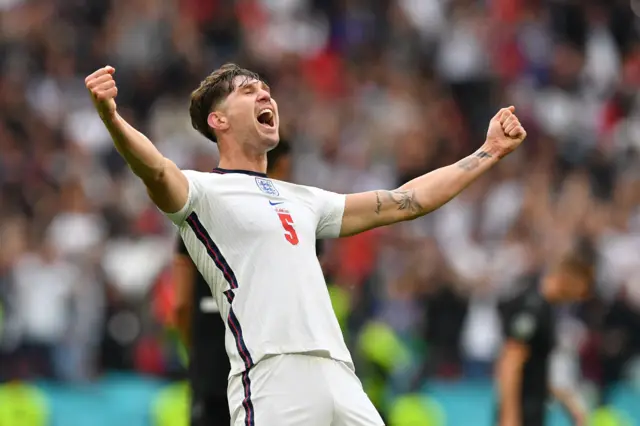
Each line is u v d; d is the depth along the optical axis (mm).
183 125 57500
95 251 47031
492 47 65375
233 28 62969
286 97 59969
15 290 44906
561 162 61656
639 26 69562
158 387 42594
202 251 17266
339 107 60281
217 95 18234
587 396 44656
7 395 38969
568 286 27844
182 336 22172
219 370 21375
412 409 39531
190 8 63344
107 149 56469
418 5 66312
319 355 16953
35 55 60344
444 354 47250
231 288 17094
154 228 50031
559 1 68500
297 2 65875
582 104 65125
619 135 64312
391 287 47500
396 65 64438
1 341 44219
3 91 57750
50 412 39562
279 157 22562
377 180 56688
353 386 17250
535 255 50875
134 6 62969
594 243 51562
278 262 17094
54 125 57000
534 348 27859
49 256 45969
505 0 67062
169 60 60719
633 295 50500
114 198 51594
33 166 54125
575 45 67875
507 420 27812
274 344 16719
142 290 46500
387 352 30266
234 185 17547
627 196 57719
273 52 62906
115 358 45312
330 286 25156
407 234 50375
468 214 54188
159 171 16594
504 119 19156
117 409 39969
